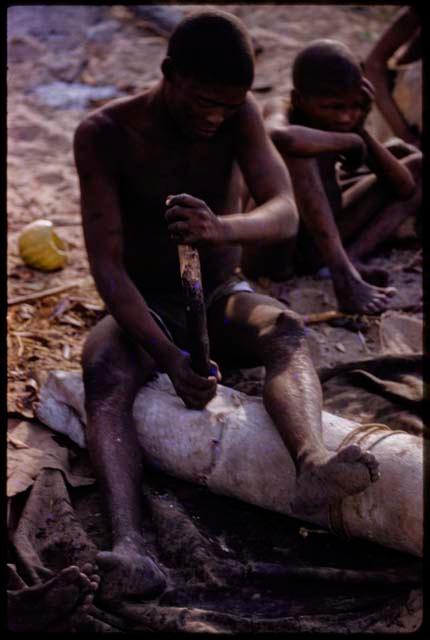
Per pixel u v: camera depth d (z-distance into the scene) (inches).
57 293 179.9
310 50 170.7
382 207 188.7
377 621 107.0
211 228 120.1
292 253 183.5
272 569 111.9
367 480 104.5
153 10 323.9
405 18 212.4
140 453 127.1
